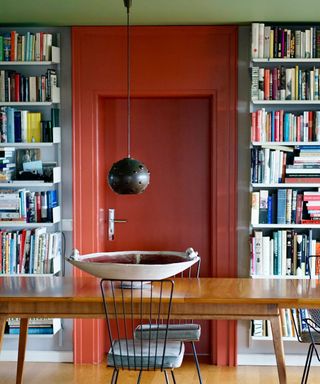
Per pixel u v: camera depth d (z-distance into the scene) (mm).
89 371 6125
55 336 6422
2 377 5930
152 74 6270
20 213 6172
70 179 6398
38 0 5457
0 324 4598
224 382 5797
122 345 4613
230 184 6285
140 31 6246
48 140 6184
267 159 6074
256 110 6234
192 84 6250
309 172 6043
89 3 5543
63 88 6344
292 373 6047
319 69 6020
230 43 6223
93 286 4898
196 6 5621
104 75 6289
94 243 6375
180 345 4621
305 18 5973
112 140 6586
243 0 5453
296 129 6059
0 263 6180
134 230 6613
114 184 4938
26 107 6352
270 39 6020
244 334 6324
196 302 4496
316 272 6066
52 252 6188
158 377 5949
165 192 6582
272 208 6121
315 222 6074
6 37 6195
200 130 6535
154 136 6570
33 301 4535
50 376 5965
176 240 6590
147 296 4555
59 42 6305
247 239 6312
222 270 6324
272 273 6098
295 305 4516
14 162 6348
